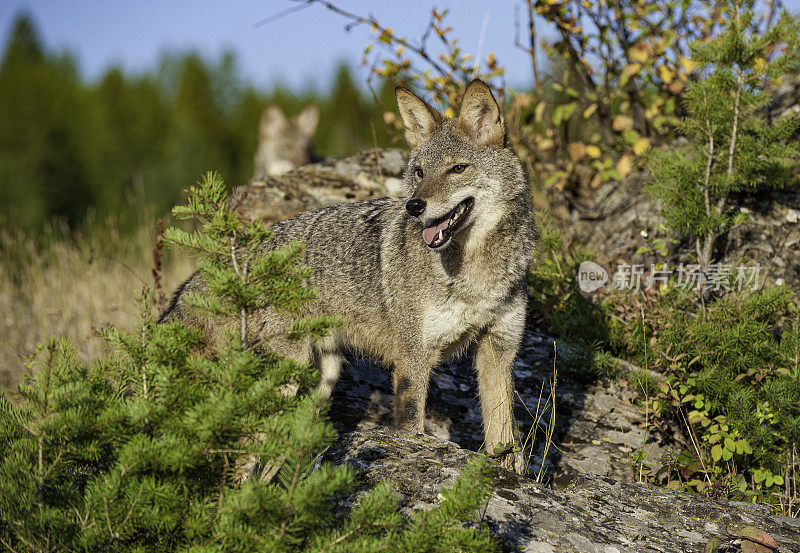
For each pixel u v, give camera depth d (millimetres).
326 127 57062
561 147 14922
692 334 8719
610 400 9352
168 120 71562
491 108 7859
